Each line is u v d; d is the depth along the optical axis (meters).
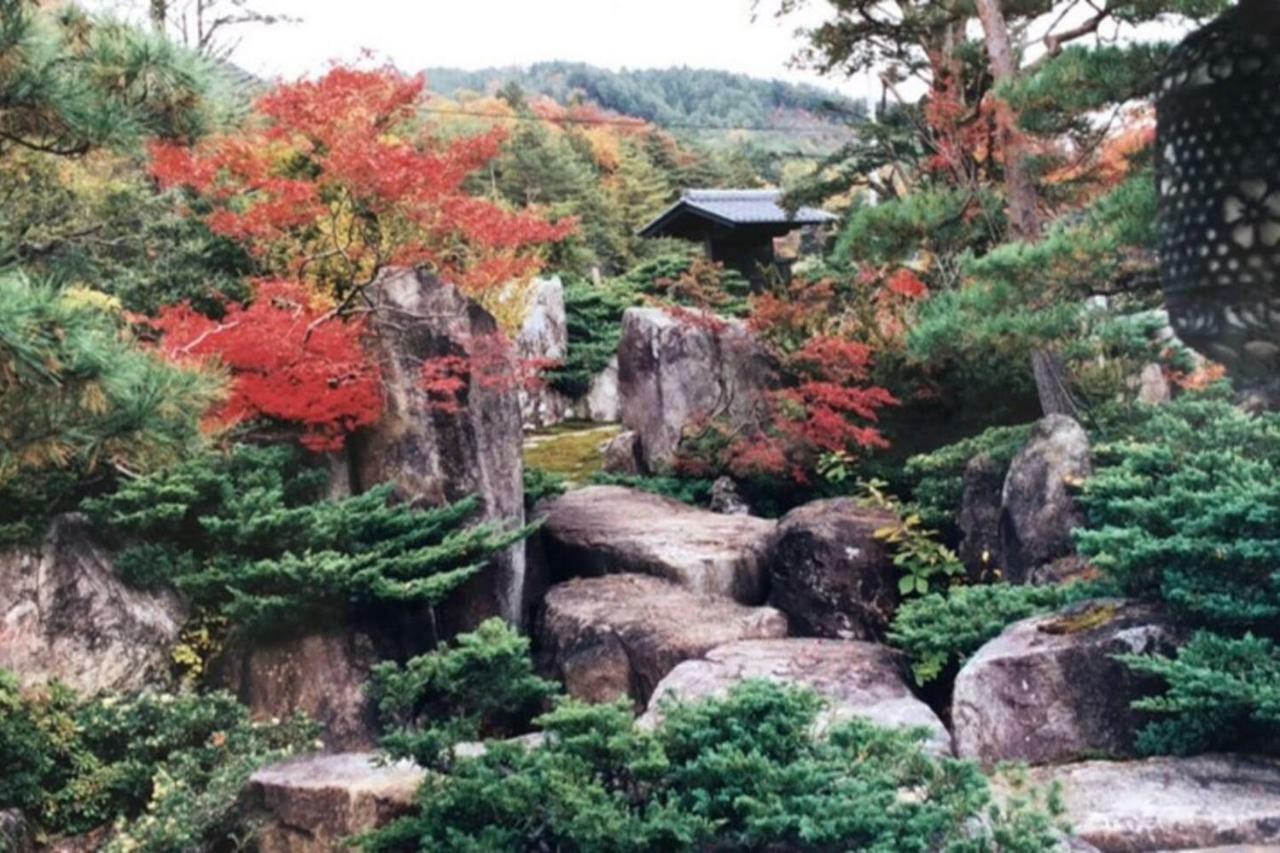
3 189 4.51
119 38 3.90
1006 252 7.46
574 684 8.49
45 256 4.49
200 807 6.22
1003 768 4.82
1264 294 0.71
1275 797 4.98
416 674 5.87
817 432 11.38
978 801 4.30
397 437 9.34
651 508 11.59
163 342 7.47
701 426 13.02
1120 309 9.00
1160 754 5.58
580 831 4.31
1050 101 7.76
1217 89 0.73
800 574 9.30
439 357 9.40
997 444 9.29
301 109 8.38
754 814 4.20
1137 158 7.50
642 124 39.72
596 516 11.23
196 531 8.59
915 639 7.27
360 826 5.51
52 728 7.24
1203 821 4.79
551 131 34.41
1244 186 0.71
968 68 12.00
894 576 9.05
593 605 9.13
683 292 18.69
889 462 11.48
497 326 9.81
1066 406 9.35
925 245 10.14
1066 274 7.38
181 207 9.92
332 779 5.80
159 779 6.78
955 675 7.37
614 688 8.33
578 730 4.85
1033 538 7.75
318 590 8.02
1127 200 6.80
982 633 6.88
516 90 41.03
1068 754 5.77
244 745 7.24
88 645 7.81
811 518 9.57
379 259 8.95
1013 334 7.85
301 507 8.20
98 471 8.35
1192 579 5.84
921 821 4.12
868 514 9.63
